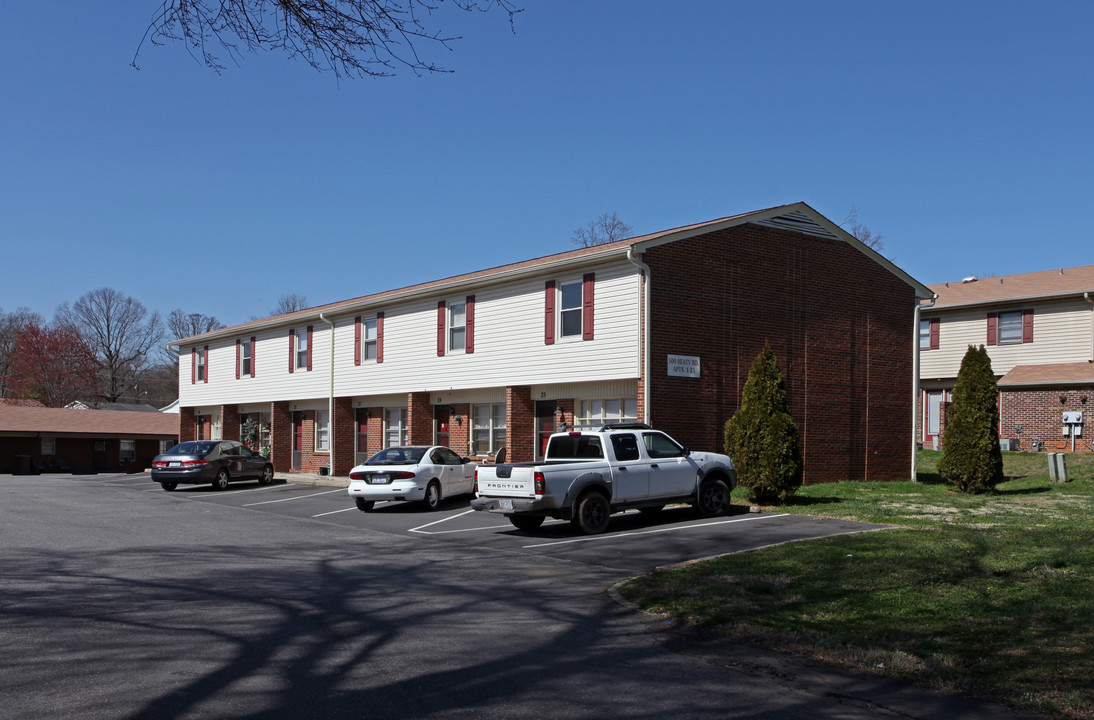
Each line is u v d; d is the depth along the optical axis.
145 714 5.44
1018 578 9.53
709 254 20.84
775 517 16.02
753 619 8.12
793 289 22.45
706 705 5.81
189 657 6.79
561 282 22.03
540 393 23.28
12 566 11.21
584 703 5.81
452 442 26.59
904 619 7.95
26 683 6.07
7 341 74.50
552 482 14.22
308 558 12.32
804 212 22.81
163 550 12.89
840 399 23.23
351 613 8.52
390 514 18.75
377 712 5.54
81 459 46.78
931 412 36.41
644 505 15.53
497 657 6.95
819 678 6.46
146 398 86.50
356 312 29.62
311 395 31.64
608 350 20.53
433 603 9.09
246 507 20.59
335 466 30.23
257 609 8.64
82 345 67.88
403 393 27.31
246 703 5.67
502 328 23.72
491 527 16.25
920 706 5.80
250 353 35.47
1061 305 32.53
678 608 8.62
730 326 21.09
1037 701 5.72
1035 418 31.25
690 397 20.22
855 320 23.73
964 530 13.16
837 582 9.57
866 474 23.69
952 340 35.75
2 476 37.41
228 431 36.97
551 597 9.53
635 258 19.56
